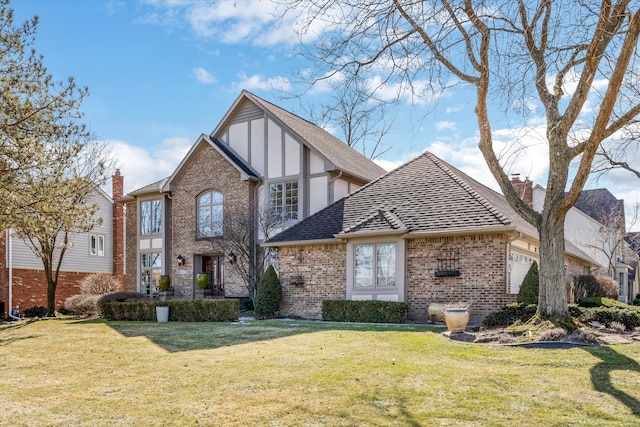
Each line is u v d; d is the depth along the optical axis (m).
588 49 9.19
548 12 9.62
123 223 30.38
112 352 9.86
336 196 20.36
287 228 19.09
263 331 12.11
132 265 25.73
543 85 10.14
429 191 16.47
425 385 6.47
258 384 6.75
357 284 15.77
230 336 11.38
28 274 24.64
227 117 22.61
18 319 21.77
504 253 13.65
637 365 7.30
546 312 10.06
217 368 7.82
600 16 8.71
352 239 15.92
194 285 22.55
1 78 10.41
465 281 14.09
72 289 27.16
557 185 10.13
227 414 5.54
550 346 8.73
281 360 8.27
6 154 10.40
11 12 10.74
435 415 5.32
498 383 6.52
